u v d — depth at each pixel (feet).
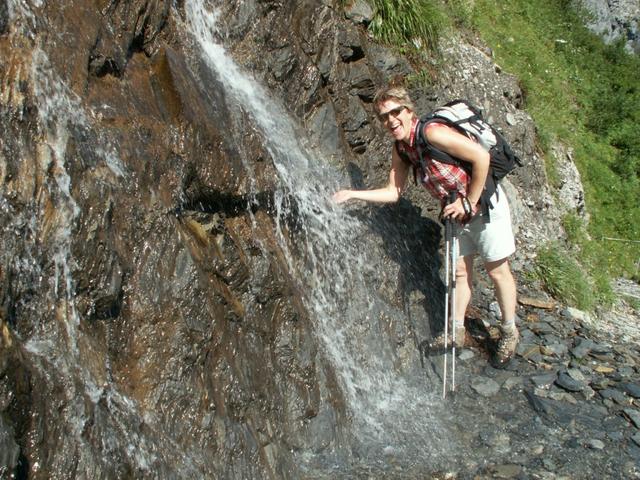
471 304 19.35
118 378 10.25
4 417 8.27
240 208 13.58
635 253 36.42
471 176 14.14
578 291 22.21
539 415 15.23
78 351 9.73
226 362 11.66
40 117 10.22
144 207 11.16
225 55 15.62
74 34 11.32
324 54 18.12
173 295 11.10
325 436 12.99
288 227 14.80
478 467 13.35
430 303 17.62
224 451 10.95
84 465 8.95
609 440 14.51
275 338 13.00
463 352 17.26
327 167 16.90
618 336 20.27
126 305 10.68
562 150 32.86
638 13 62.69
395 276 17.01
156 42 13.26
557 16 54.08
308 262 14.96
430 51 23.20
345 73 18.60
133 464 9.55
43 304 9.57
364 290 16.02
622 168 43.01
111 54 11.87
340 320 15.07
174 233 11.41
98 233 10.36
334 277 15.44
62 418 9.01
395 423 14.33
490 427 14.66
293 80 17.04
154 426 10.25
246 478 11.09
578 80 46.93
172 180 11.83
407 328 16.53
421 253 18.35
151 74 12.71
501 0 42.73
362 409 14.38
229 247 12.68
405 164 15.06
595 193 38.45
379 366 15.29
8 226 9.39
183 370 10.86
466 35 28.17
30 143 9.98
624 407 15.70
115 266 10.50
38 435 8.66
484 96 25.99
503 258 15.76
